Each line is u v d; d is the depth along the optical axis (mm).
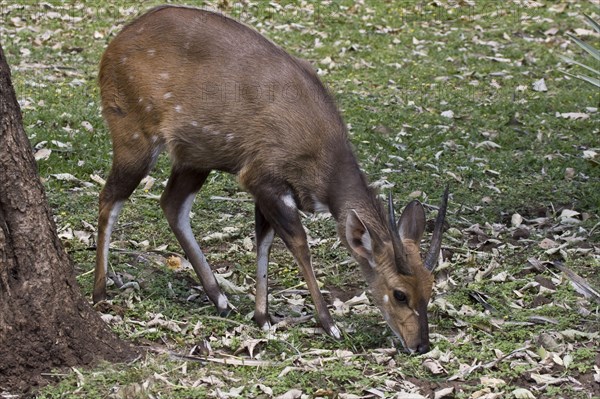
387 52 19984
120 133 10188
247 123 9766
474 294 10680
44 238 8297
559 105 17234
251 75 9805
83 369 8391
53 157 13789
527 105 17234
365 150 14891
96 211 12586
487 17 22734
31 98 16016
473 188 13836
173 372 8633
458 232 12344
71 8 21125
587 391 8719
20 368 8148
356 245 9422
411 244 9344
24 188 8164
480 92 18031
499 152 15172
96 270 10078
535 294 10828
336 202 9734
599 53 13578
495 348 9383
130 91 10086
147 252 11594
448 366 9039
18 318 8141
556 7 23641
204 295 10656
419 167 14461
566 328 9922
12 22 20125
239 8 21547
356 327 9945
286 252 11961
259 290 9898
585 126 16312
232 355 9180
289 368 8781
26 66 17844
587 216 12891
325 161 9766
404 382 8727
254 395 8367
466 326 9992
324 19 21734
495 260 11609
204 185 13617
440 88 18109
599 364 9164
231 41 9977
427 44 20703
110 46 10305
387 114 16359
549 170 14391
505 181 14086
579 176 14242
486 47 20641
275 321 10102
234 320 9977
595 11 23391
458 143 15438
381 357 9117
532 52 20453
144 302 10094
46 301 8281
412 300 9125
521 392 8516
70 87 16859
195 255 10367
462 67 19406
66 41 19406
